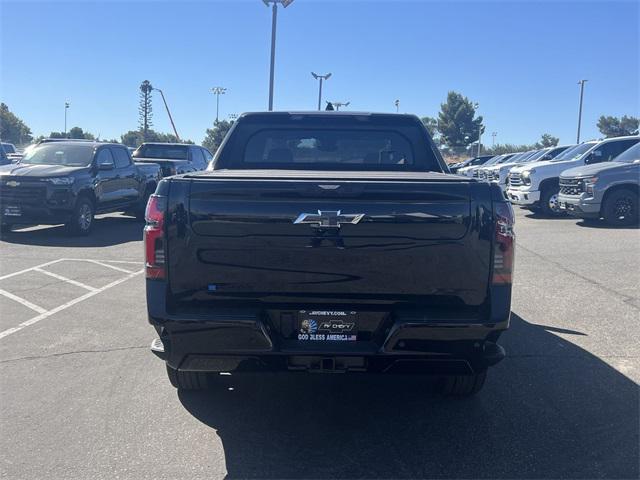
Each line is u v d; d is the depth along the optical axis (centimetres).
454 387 471
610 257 1076
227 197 374
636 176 1444
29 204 1300
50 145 1483
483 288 379
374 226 372
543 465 383
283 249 375
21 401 478
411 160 587
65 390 500
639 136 1692
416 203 373
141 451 400
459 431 429
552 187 1702
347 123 587
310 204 372
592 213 1460
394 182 373
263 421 447
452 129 7706
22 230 1488
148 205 383
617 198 1449
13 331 657
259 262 376
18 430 429
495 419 448
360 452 401
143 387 507
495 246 376
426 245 374
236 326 375
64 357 577
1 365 556
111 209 1520
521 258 1075
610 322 689
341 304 382
